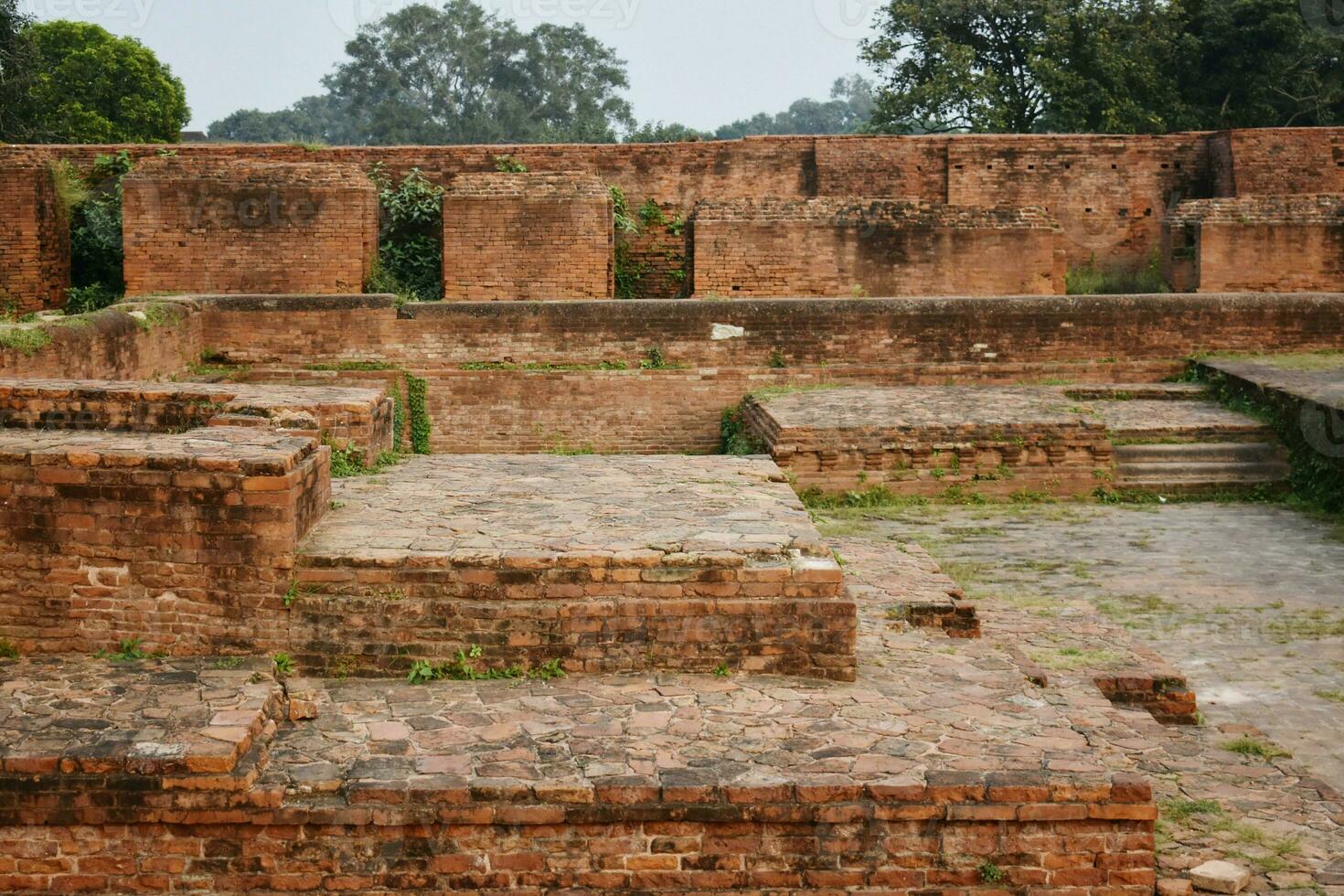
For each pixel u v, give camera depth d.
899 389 19.72
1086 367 20.62
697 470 11.00
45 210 22.38
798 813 6.60
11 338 14.69
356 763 6.84
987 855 6.66
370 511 9.16
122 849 6.64
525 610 7.88
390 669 7.90
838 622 7.95
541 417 20.33
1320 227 23.12
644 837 6.63
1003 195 25.16
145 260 21.72
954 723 7.39
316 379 20.22
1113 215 25.41
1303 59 32.53
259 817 6.57
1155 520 16.00
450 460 11.62
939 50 32.53
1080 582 13.33
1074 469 17.02
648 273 24.56
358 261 21.72
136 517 7.87
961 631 9.99
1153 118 31.47
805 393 19.45
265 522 7.84
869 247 22.34
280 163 21.83
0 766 6.56
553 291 21.72
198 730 6.88
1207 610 12.48
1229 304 20.78
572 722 7.30
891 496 16.91
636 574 7.93
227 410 10.10
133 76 37.84
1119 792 6.61
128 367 17.47
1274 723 9.78
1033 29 33.00
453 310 20.31
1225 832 7.64
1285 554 14.45
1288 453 17.48
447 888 6.64
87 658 7.85
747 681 7.90
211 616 7.92
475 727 7.25
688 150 24.50
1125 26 32.19
